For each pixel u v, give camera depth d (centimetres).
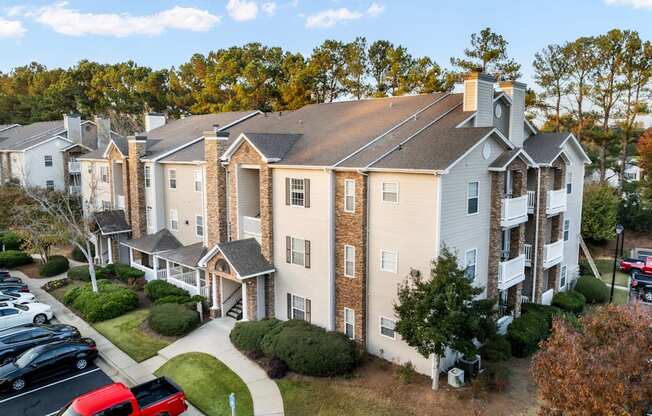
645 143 5184
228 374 2108
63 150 5597
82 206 4659
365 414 1791
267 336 2245
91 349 2259
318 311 2417
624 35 4997
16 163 5619
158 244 3419
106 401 1567
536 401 1842
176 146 3612
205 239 3056
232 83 6419
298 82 5569
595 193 4278
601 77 5228
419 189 1988
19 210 3938
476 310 1850
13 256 4012
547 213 2736
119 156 3872
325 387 1989
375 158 2186
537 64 5503
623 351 1181
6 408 1912
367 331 2270
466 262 2148
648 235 4762
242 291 2602
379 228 2155
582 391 1130
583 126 5425
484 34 4891
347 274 2294
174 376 2116
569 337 1284
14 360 2139
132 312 2886
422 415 1767
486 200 2234
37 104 8500
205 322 2677
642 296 3234
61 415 1548
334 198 2292
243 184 2772
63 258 3919
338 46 5872
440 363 2019
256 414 1820
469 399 1855
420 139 2250
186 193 3388
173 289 3019
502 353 2147
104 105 7550
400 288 1998
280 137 2705
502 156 2250
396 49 5456
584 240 4409
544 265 2752
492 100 2459
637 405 1125
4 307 2709
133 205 3719
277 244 2578
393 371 2095
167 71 7462
